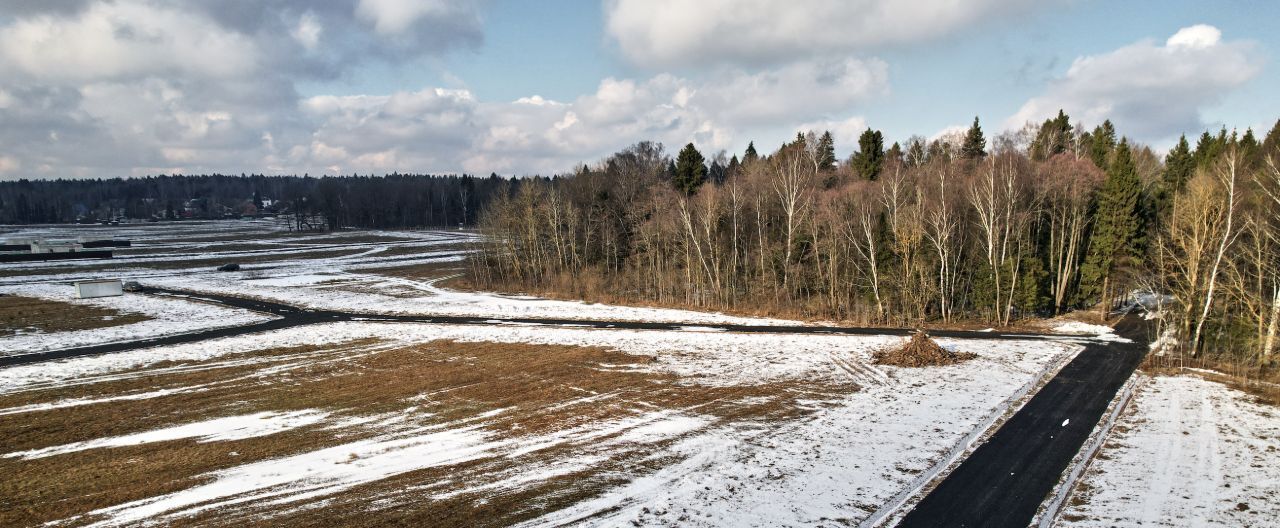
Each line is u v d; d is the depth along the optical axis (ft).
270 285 274.57
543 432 92.38
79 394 114.21
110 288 241.55
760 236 209.46
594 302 222.48
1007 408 99.30
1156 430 88.38
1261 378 114.01
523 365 133.08
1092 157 244.63
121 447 88.17
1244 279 128.98
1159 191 197.16
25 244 429.79
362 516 67.10
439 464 80.79
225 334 169.37
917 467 77.71
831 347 145.69
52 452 86.63
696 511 67.46
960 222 194.80
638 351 145.28
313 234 599.16
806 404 103.86
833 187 273.95
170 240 532.73
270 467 80.38
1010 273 171.42
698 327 174.29
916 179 216.33
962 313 180.55
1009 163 185.78
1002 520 64.85
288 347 152.76
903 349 132.16
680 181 293.02
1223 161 151.23
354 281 290.15
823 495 70.69
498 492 72.54
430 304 219.82
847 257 192.24
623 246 265.95
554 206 265.75
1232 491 69.56
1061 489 71.31
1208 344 132.98
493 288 264.52
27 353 147.74
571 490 72.79
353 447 87.10
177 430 94.84
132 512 68.49
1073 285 189.98
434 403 107.14
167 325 182.09
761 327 172.55
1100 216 174.60
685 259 226.99
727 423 95.20
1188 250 136.36
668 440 88.43
